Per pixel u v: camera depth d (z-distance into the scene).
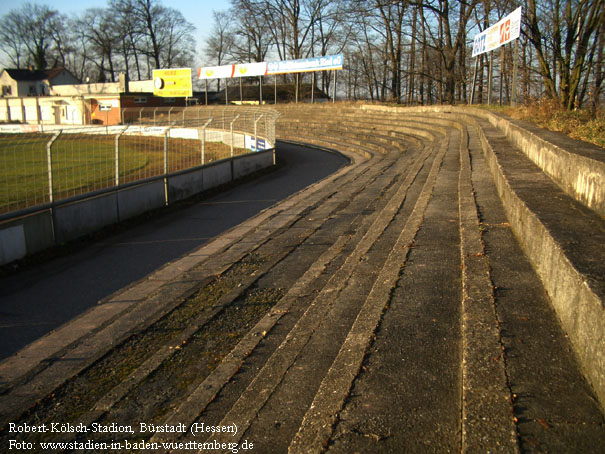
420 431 2.71
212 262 8.32
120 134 13.00
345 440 2.66
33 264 9.70
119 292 7.84
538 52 21.84
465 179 9.23
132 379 4.58
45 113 56.72
